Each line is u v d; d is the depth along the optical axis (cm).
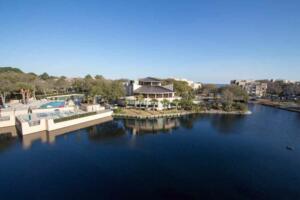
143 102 9394
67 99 11606
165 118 8050
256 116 8906
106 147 4544
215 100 12262
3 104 7856
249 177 3262
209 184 3019
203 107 10238
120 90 9575
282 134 5931
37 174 3212
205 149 4541
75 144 4694
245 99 12031
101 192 2738
